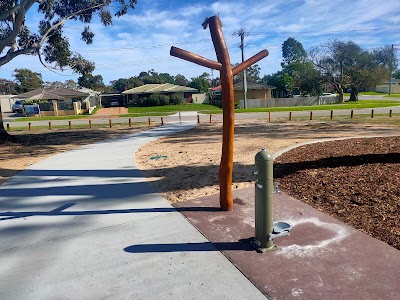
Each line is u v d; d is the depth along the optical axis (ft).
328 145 28.96
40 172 25.17
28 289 9.28
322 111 94.07
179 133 51.75
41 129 73.87
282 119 72.13
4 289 9.35
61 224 14.11
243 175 20.56
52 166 27.61
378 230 11.51
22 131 69.97
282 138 39.14
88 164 27.61
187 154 30.19
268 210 10.40
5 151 40.27
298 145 30.27
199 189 18.12
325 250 10.39
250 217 13.57
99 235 12.71
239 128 55.21
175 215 14.28
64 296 8.87
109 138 48.73
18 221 14.71
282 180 18.37
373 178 16.79
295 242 11.02
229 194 14.32
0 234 13.33
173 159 27.84
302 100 150.82
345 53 149.28
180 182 19.88
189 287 8.96
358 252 10.14
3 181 22.89
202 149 33.17
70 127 73.00
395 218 12.28
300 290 8.45
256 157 10.30
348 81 152.76
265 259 10.07
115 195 17.95
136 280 9.45
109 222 14.01
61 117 116.78
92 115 121.90
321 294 8.24
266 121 68.90
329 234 11.48
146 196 17.43
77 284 9.42
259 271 9.44
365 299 7.97
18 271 10.32
